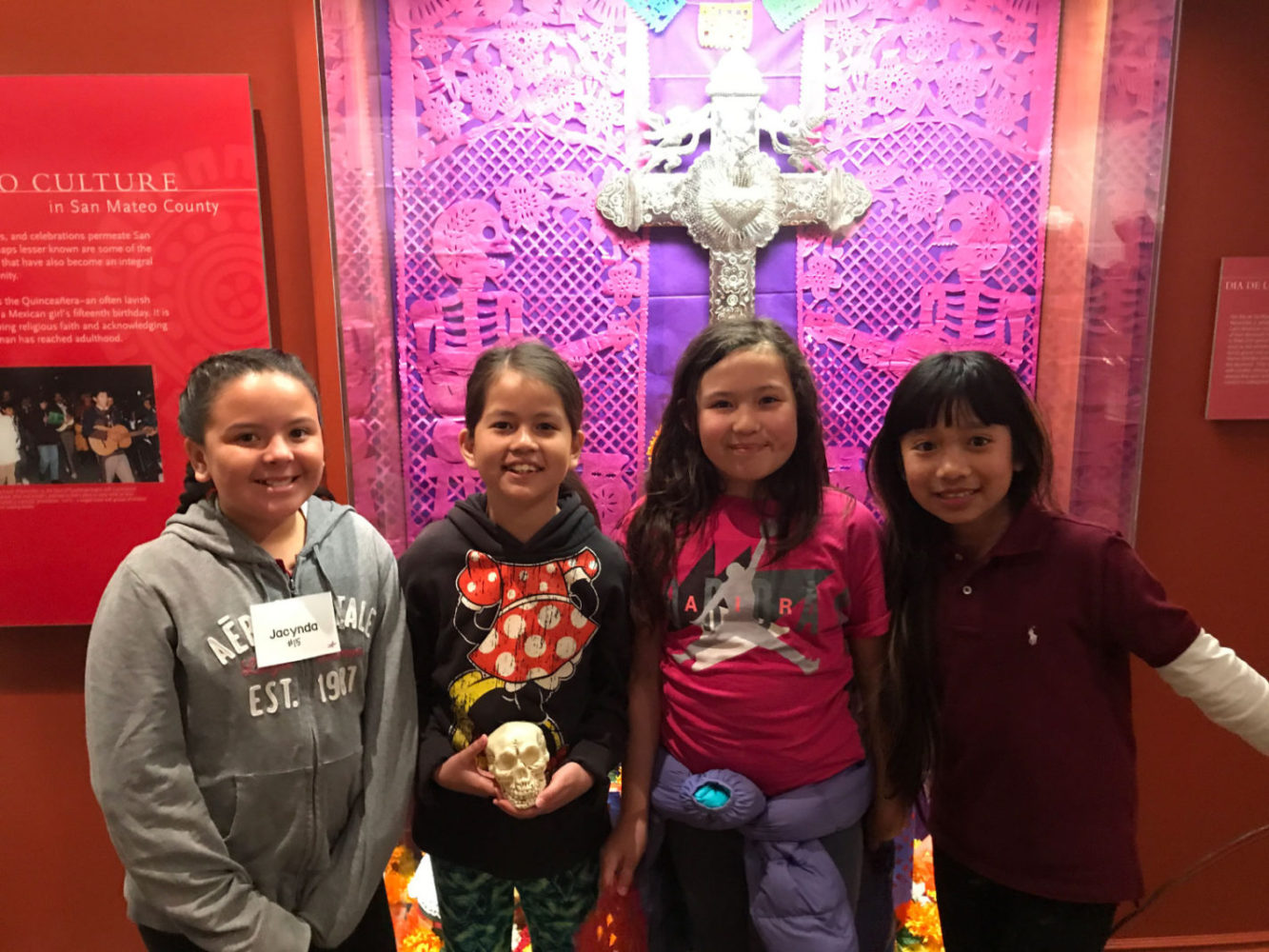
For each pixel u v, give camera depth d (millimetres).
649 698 1235
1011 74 1623
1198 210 1619
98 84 1478
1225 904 1815
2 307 1529
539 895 1231
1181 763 1778
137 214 1517
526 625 1131
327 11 1464
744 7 1598
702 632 1163
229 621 975
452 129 1604
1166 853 1803
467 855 1152
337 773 1043
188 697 967
